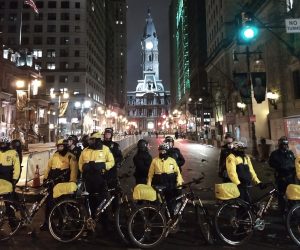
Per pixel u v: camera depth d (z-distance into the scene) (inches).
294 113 1187.3
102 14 4490.7
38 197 437.7
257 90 989.8
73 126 3011.8
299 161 298.8
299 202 278.2
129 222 271.7
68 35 3346.5
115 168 343.9
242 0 2199.8
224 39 2230.6
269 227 322.7
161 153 298.8
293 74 1187.9
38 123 2436.0
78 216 294.8
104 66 4650.6
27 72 2423.7
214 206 395.9
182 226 327.9
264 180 579.2
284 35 1226.6
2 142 331.6
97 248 270.1
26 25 3321.9
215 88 2568.9
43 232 311.6
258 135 1536.7
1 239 288.8
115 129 4972.9
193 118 3649.1
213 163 949.2
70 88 3289.9
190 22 4389.8
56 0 3366.1
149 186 286.5
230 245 274.7
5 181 299.7
